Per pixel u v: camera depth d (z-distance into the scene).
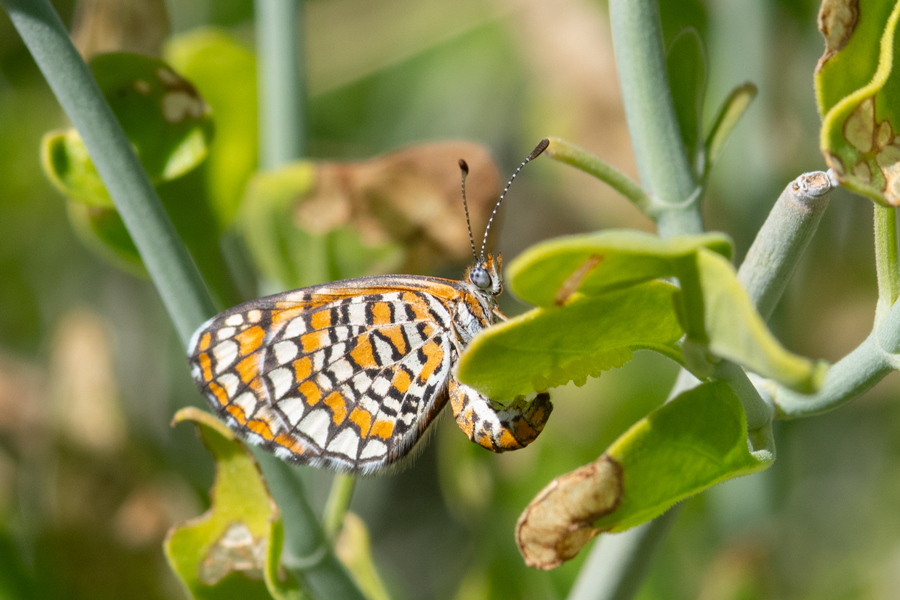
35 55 0.12
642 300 0.11
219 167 0.13
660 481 0.11
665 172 0.12
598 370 0.11
